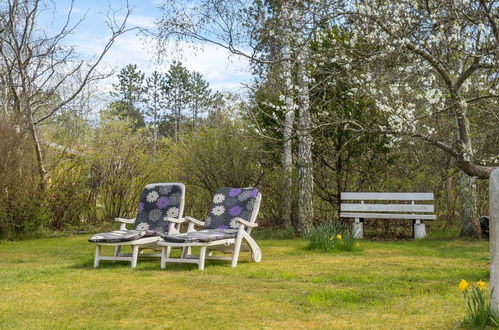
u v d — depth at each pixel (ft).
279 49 35.58
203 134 44.45
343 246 30.86
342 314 14.83
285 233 40.45
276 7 31.81
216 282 19.89
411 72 26.94
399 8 24.89
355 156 42.34
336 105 38.55
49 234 43.29
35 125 44.47
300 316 14.65
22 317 14.76
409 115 26.63
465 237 38.27
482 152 40.73
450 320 13.79
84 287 19.01
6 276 21.77
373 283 19.54
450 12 25.27
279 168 43.34
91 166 48.67
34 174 42.04
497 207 12.86
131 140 51.01
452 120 39.45
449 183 43.91
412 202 40.14
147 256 27.66
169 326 13.69
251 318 14.46
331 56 30.60
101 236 24.59
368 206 41.06
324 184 44.04
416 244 35.22
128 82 150.71
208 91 147.74
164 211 27.66
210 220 27.48
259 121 41.73
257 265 24.72
